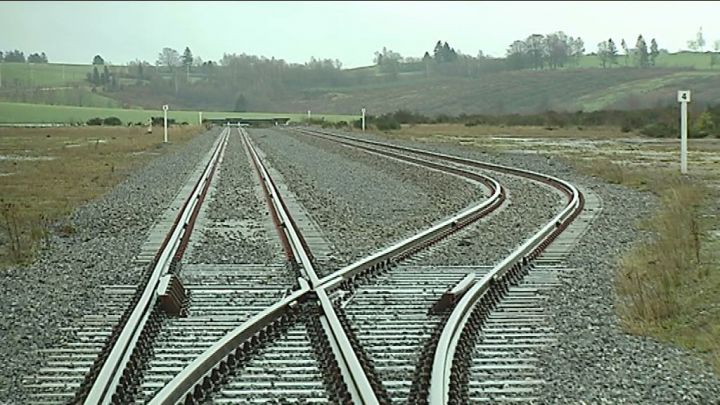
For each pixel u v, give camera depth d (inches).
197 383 545.0
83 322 741.3
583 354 652.7
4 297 844.6
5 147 3769.7
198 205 1608.0
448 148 3715.6
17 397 541.0
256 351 635.5
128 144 4126.5
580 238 1254.9
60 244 1189.7
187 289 871.1
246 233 1279.5
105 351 626.2
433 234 1233.4
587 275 973.8
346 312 773.3
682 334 717.9
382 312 775.7
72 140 4522.6
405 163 2741.1
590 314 786.2
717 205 1601.9
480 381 580.1
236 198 1779.0
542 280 947.3
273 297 837.8
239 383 564.1
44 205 1658.5
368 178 2295.8
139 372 583.5
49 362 620.4
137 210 1571.1
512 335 708.7
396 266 1023.6
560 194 1856.5
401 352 642.2
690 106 6127.0
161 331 703.7
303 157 3272.6
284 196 1812.3
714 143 4062.5
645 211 1574.8
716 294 852.6
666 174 2187.5
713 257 1059.3
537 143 4212.6
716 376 594.6
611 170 2288.4
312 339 668.7
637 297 820.6
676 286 895.1
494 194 1772.9
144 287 850.8
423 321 740.0
